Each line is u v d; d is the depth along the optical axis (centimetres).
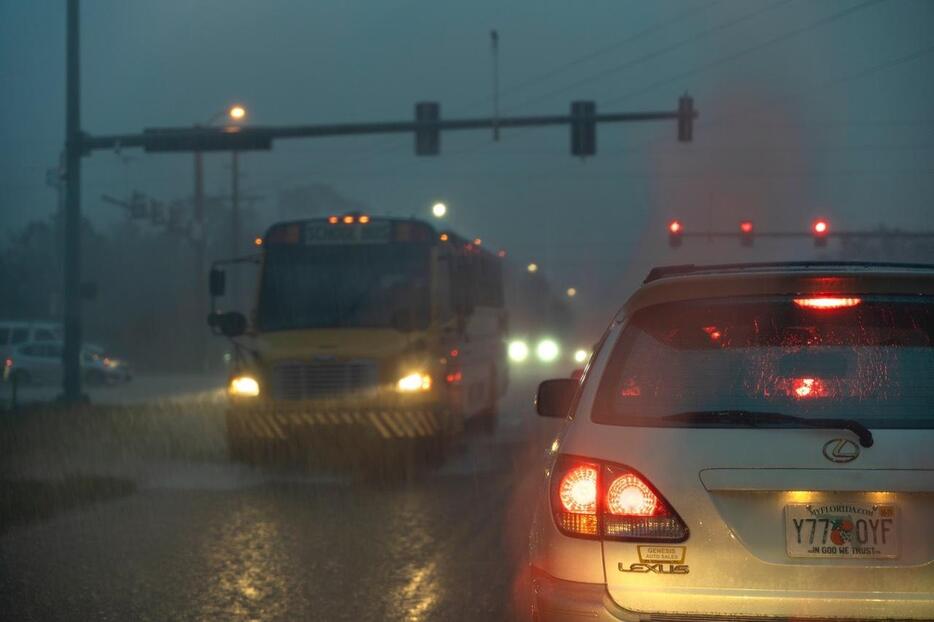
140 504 1811
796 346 661
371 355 2266
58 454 2520
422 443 2317
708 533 621
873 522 614
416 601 1155
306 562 1350
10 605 1148
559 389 923
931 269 721
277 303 2430
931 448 614
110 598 1177
